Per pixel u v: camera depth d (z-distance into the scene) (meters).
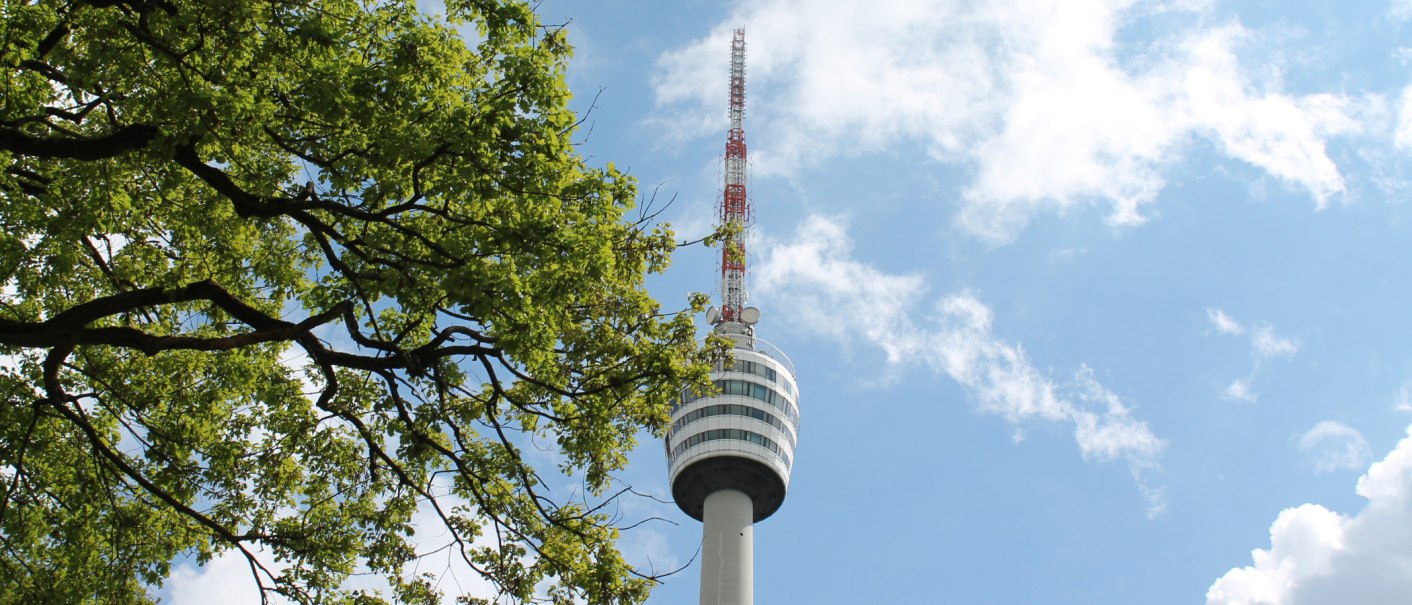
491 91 20.92
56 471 25.23
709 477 117.75
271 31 19.95
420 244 22.22
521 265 20.78
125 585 25.69
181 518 26.28
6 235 20.31
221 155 20.05
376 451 23.94
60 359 19.92
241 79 19.86
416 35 20.75
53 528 25.72
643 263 24.91
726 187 117.69
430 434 25.33
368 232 21.72
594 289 23.50
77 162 19.91
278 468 26.34
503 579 24.44
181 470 25.08
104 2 18.52
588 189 21.70
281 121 21.19
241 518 26.11
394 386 22.61
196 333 26.78
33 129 20.77
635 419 25.64
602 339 24.31
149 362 26.45
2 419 23.17
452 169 20.23
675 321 25.44
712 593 111.38
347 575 24.58
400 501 26.38
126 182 23.06
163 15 19.22
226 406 27.42
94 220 20.09
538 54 22.27
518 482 25.55
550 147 20.55
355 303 21.33
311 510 26.55
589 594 24.14
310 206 20.25
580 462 25.19
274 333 19.98
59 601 24.16
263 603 23.19
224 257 26.33
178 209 24.70
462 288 19.73
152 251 26.39
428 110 20.61
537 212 20.77
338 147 21.00
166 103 18.12
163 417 26.59
